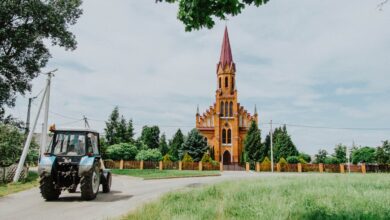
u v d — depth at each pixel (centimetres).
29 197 1273
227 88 6919
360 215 690
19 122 2623
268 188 1246
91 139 1310
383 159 4419
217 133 6638
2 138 2261
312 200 901
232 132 6688
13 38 2288
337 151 5884
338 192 1083
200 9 518
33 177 2262
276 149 5747
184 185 1864
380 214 706
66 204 1079
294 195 1018
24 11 2250
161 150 7400
